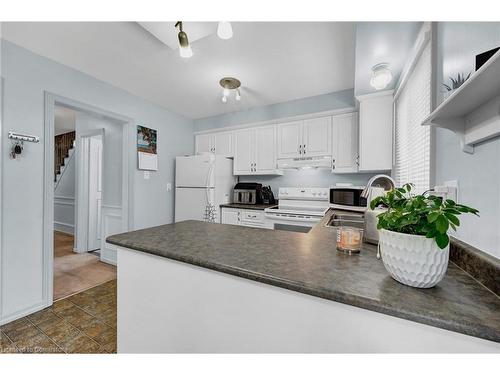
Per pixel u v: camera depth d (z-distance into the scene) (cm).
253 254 84
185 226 134
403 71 180
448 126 80
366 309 53
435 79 113
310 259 78
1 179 175
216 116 372
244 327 72
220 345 77
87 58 206
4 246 176
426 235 53
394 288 57
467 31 82
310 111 296
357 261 76
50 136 203
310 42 180
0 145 174
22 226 185
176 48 178
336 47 187
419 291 55
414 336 50
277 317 67
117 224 303
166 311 90
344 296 55
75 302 210
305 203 297
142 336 97
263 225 297
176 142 358
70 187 479
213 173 318
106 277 265
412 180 163
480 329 43
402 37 148
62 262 313
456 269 70
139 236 109
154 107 321
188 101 313
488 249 68
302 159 300
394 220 58
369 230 97
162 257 91
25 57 188
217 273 78
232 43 183
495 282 54
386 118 223
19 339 159
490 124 65
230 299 75
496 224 65
